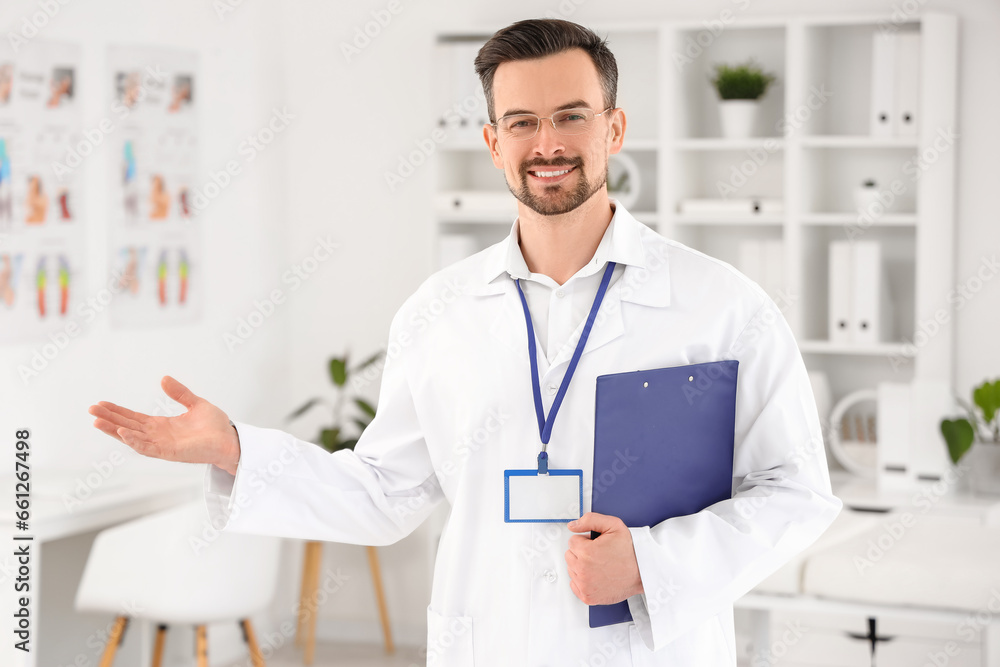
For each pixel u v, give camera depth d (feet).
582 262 5.36
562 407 5.18
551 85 4.90
